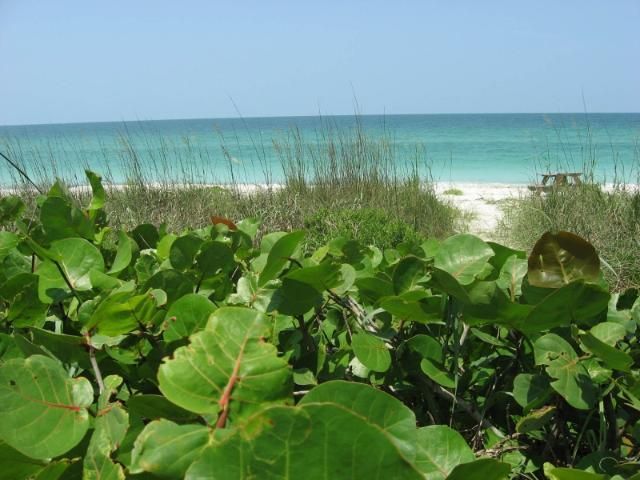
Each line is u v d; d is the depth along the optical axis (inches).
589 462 27.8
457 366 32.4
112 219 240.2
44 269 38.0
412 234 197.9
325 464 14.9
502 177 844.0
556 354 29.3
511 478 30.5
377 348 33.0
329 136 330.6
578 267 32.4
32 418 23.4
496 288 31.2
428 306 32.8
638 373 28.4
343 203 284.2
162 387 20.8
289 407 14.9
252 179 671.8
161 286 35.7
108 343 30.5
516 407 34.4
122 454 22.9
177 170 321.7
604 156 869.8
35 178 333.4
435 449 25.0
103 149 382.0
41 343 30.8
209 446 15.3
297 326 38.1
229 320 22.9
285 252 31.6
